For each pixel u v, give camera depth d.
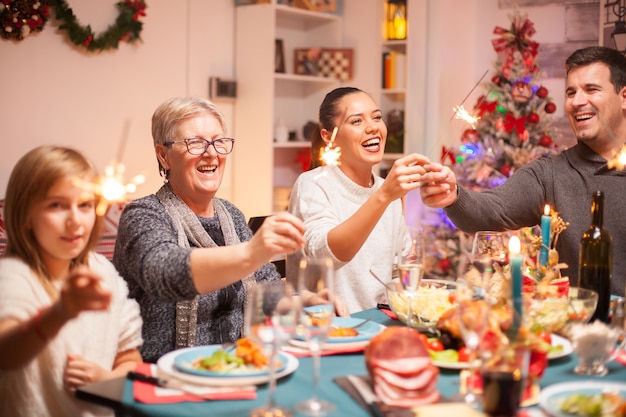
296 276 2.73
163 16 5.01
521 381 1.37
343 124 2.85
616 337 1.68
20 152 4.36
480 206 2.81
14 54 4.29
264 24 5.29
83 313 1.83
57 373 1.76
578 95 2.82
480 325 1.47
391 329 1.53
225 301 2.39
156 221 2.27
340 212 2.81
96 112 4.69
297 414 1.41
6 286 1.72
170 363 1.66
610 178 2.78
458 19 5.86
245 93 5.40
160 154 2.47
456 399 1.49
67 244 1.77
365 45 5.80
